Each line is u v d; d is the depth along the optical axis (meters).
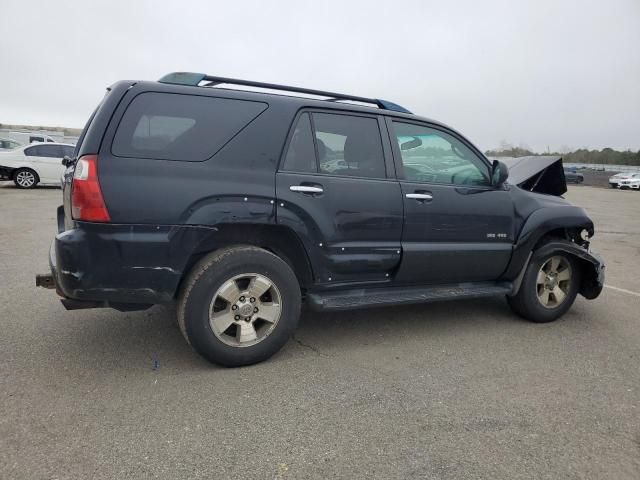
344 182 3.45
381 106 3.93
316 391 2.96
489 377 3.26
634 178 38.62
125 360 3.29
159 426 2.52
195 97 3.09
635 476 2.26
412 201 3.70
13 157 15.52
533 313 4.39
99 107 3.09
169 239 2.91
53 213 10.46
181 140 3.00
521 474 2.25
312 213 3.30
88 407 2.67
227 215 3.03
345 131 3.56
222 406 2.74
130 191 2.82
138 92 2.95
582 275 4.61
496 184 4.12
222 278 3.06
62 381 2.96
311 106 3.44
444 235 3.87
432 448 2.42
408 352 3.64
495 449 2.43
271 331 3.27
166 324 3.98
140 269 2.88
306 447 2.39
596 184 43.00
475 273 4.12
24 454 2.24
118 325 3.92
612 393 3.08
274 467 2.23
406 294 3.84
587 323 4.51
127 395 2.82
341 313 4.54
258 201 3.11
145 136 2.92
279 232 3.34
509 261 4.22
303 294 3.62
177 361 3.31
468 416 2.74
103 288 2.85
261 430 2.52
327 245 3.41
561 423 2.70
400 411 2.76
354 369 3.30
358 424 2.62
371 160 3.64
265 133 3.21
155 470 2.17
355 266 3.54
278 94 3.40
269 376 3.14
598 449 2.46
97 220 2.77
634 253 8.58
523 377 3.28
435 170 3.94
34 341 3.54
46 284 3.20
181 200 2.91
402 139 3.81
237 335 3.20
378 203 3.56
